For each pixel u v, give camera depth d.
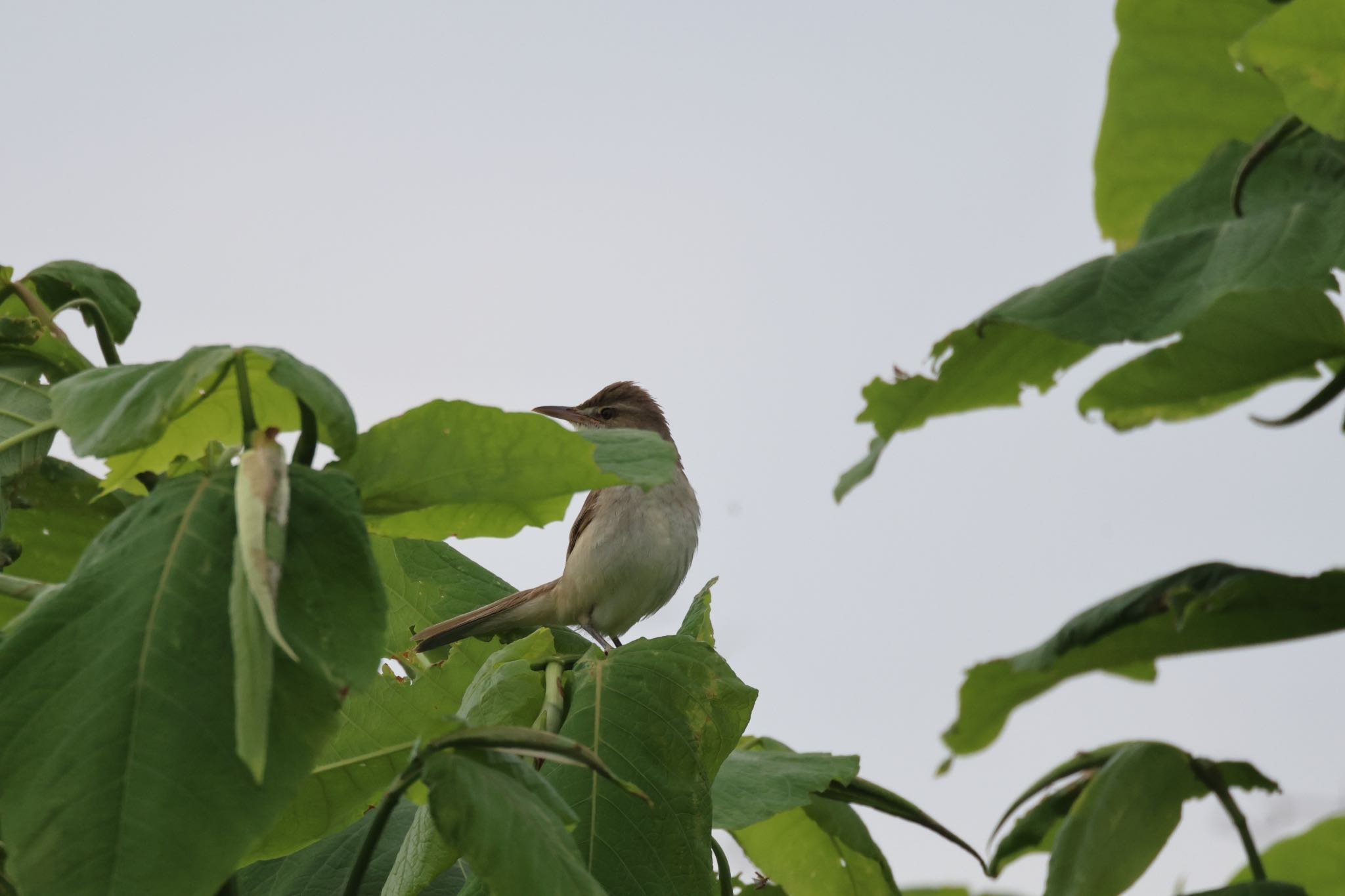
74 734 3.25
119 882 3.10
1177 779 7.34
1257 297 7.21
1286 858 9.55
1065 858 7.39
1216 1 9.05
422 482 4.11
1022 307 6.48
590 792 5.18
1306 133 7.09
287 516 3.48
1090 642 7.91
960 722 8.92
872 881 7.70
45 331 5.77
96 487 5.61
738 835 7.76
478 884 5.16
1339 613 7.52
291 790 3.26
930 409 7.64
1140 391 8.02
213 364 3.77
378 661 3.46
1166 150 9.47
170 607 3.40
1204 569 7.68
